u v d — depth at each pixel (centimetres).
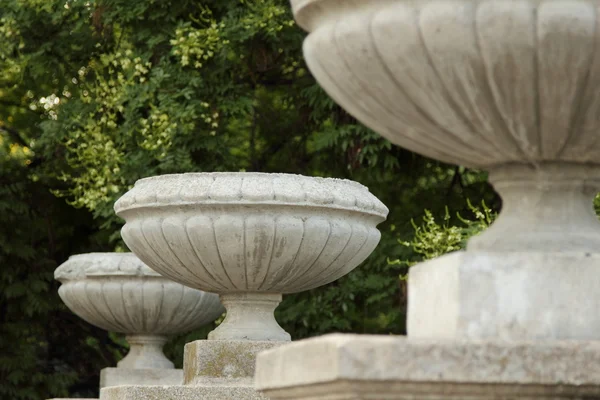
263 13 1598
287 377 446
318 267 897
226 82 1645
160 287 1224
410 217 1695
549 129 438
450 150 472
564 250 450
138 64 1616
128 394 846
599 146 449
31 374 1894
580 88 423
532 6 411
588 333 430
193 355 900
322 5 465
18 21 1717
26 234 1931
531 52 414
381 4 439
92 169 1616
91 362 2031
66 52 1766
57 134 1692
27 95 1989
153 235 887
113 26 1725
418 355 397
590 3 411
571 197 469
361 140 1609
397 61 435
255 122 1811
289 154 1825
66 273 1264
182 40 1576
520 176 472
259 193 859
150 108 1662
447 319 443
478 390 402
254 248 867
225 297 927
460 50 419
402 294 1581
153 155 1616
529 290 433
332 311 1628
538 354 403
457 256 443
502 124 440
